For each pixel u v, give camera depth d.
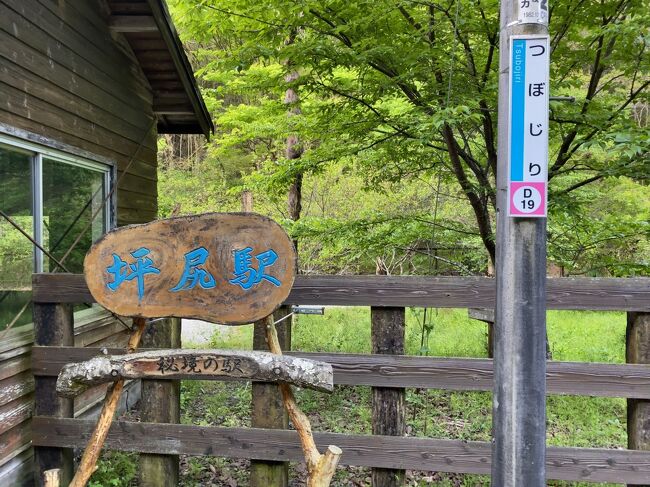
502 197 1.78
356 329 7.48
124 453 3.67
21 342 3.07
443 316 8.64
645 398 2.59
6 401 2.90
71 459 3.12
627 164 4.45
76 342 4.05
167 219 2.45
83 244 4.30
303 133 6.36
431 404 4.80
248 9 4.77
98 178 4.54
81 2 4.08
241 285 2.39
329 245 6.20
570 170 4.89
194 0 4.72
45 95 3.53
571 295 2.63
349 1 4.37
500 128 1.79
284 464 2.88
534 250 1.75
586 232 5.33
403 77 4.43
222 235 2.42
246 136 8.19
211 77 7.00
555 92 4.57
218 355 2.26
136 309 2.41
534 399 1.77
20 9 3.25
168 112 5.87
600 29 3.80
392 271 9.27
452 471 2.72
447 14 4.30
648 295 2.58
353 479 3.42
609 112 4.36
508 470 1.79
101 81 4.44
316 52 4.46
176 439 2.89
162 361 2.26
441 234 6.07
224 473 3.50
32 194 3.49
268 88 5.56
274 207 10.26
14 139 3.20
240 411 4.62
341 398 5.05
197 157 17.58
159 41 4.99
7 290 3.24
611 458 2.62
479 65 4.95
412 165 6.26
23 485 3.07
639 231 5.10
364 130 5.41
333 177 9.44
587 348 6.56
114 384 2.39
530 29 1.72
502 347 1.80
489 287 2.70
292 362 2.23
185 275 2.42
